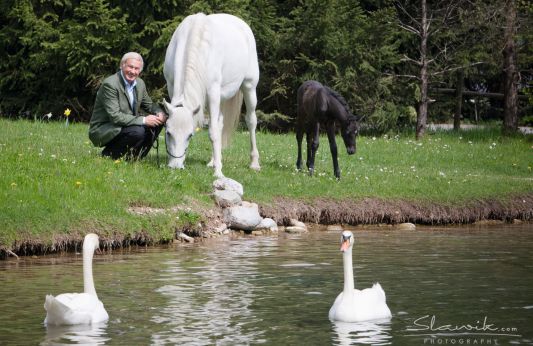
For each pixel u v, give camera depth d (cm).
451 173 1972
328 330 781
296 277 1023
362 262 1141
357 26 2834
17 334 760
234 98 1634
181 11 2698
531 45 2905
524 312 850
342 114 1638
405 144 2362
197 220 1350
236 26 1608
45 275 1024
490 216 1684
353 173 1775
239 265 1102
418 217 1591
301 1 2847
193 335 759
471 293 939
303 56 2809
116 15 2683
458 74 3053
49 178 1341
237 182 1465
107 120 1493
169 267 1084
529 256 1208
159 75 2770
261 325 795
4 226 1146
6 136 1758
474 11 2777
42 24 2653
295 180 1612
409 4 3059
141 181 1403
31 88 2825
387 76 2905
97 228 1220
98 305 816
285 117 2867
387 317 830
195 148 1877
